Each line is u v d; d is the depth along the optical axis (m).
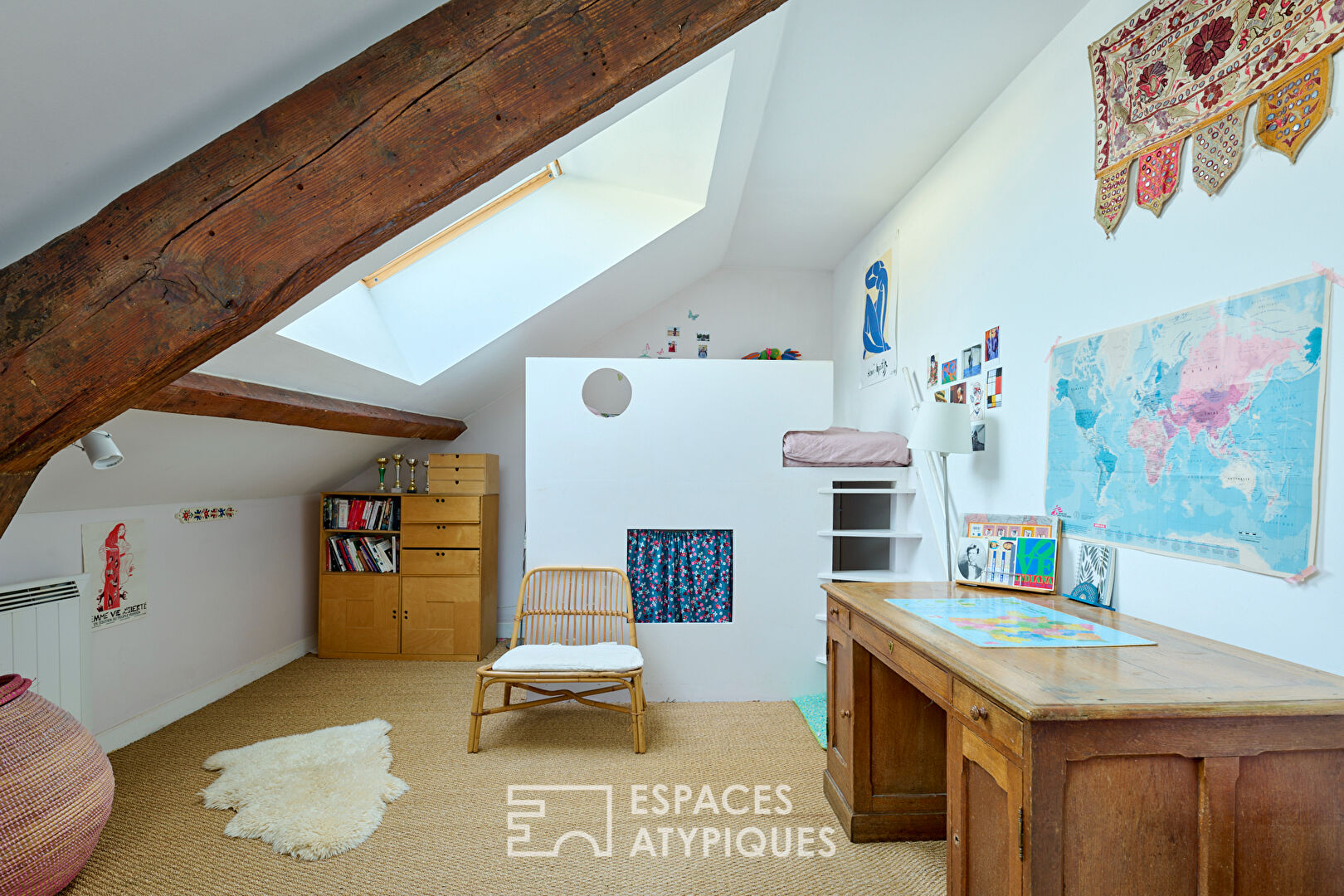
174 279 1.23
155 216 1.23
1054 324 2.55
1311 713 1.30
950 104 3.04
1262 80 1.69
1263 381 1.69
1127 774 1.30
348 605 4.59
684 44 1.35
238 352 2.65
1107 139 2.23
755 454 3.74
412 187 1.28
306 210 1.26
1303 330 1.58
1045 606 2.24
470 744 3.04
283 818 2.42
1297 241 1.60
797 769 2.88
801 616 3.74
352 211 1.27
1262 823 1.31
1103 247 2.29
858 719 2.33
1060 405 2.50
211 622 3.76
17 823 1.78
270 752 2.99
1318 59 1.55
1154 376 2.04
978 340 3.14
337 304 3.33
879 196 4.08
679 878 2.10
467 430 5.32
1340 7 1.50
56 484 2.62
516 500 5.32
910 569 3.83
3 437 1.22
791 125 3.22
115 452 2.07
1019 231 2.80
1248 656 1.64
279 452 3.76
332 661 4.52
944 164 3.52
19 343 1.21
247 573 4.09
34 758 1.88
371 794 2.61
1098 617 2.09
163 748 3.06
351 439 4.25
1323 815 1.32
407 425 4.35
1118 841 1.29
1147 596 2.07
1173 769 1.31
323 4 1.17
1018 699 1.32
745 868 2.16
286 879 2.08
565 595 3.68
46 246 1.23
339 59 1.30
